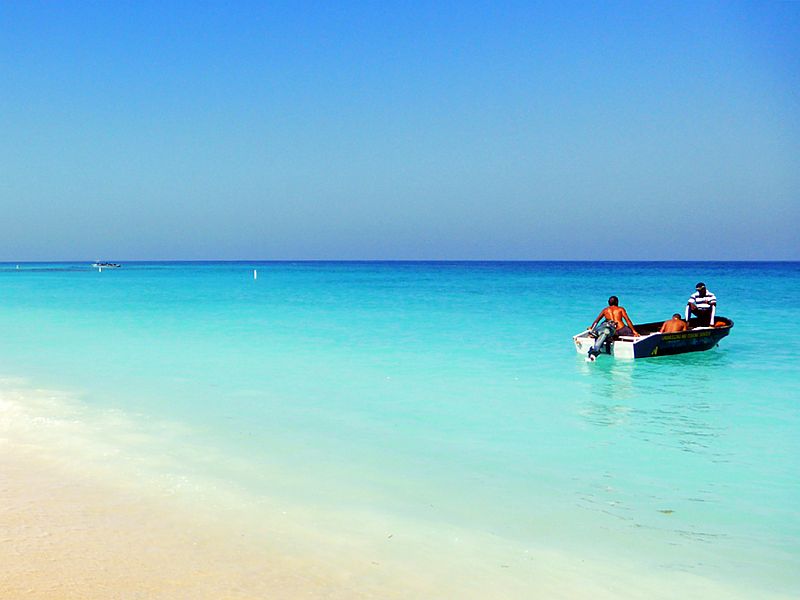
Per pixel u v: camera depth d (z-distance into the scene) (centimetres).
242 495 721
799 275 9631
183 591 500
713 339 1956
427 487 766
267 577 532
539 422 1094
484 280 7875
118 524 627
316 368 1616
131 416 1094
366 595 511
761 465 866
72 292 5222
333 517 667
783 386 1434
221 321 2797
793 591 542
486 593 523
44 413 1098
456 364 1688
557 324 2662
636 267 17588
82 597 480
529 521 673
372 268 16488
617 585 545
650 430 1045
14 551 556
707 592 538
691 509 712
